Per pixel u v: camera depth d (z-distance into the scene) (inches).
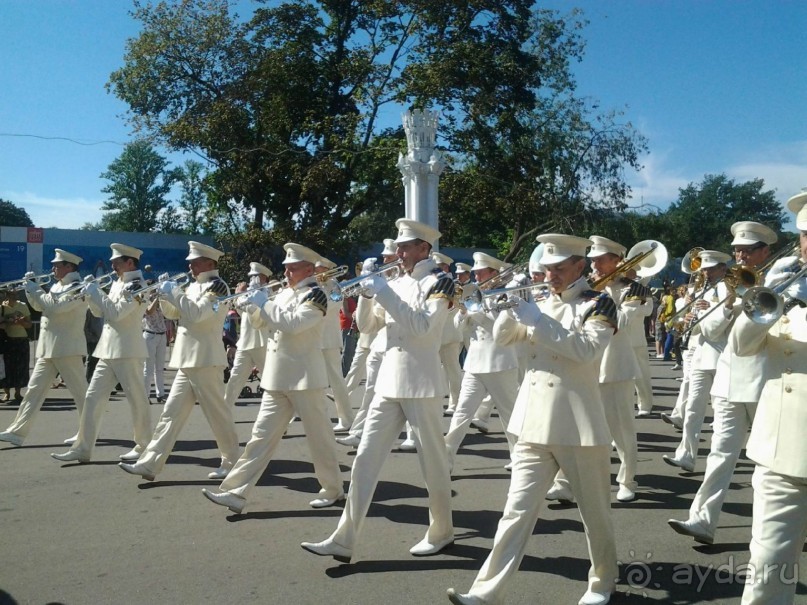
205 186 1149.1
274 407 228.2
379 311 231.3
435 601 166.1
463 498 248.5
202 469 287.1
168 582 176.7
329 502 237.5
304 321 217.5
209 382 265.7
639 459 307.3
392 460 303.1
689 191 2539.4
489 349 276.2
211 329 266.5
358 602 165.6
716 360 267.3
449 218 1005.8
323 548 183.3
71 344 319.0
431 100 966.4
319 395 229.9
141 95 1090.7
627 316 239.5
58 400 479.5
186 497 248.8
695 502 200.7
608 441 157.2
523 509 154.7
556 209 1072.8
